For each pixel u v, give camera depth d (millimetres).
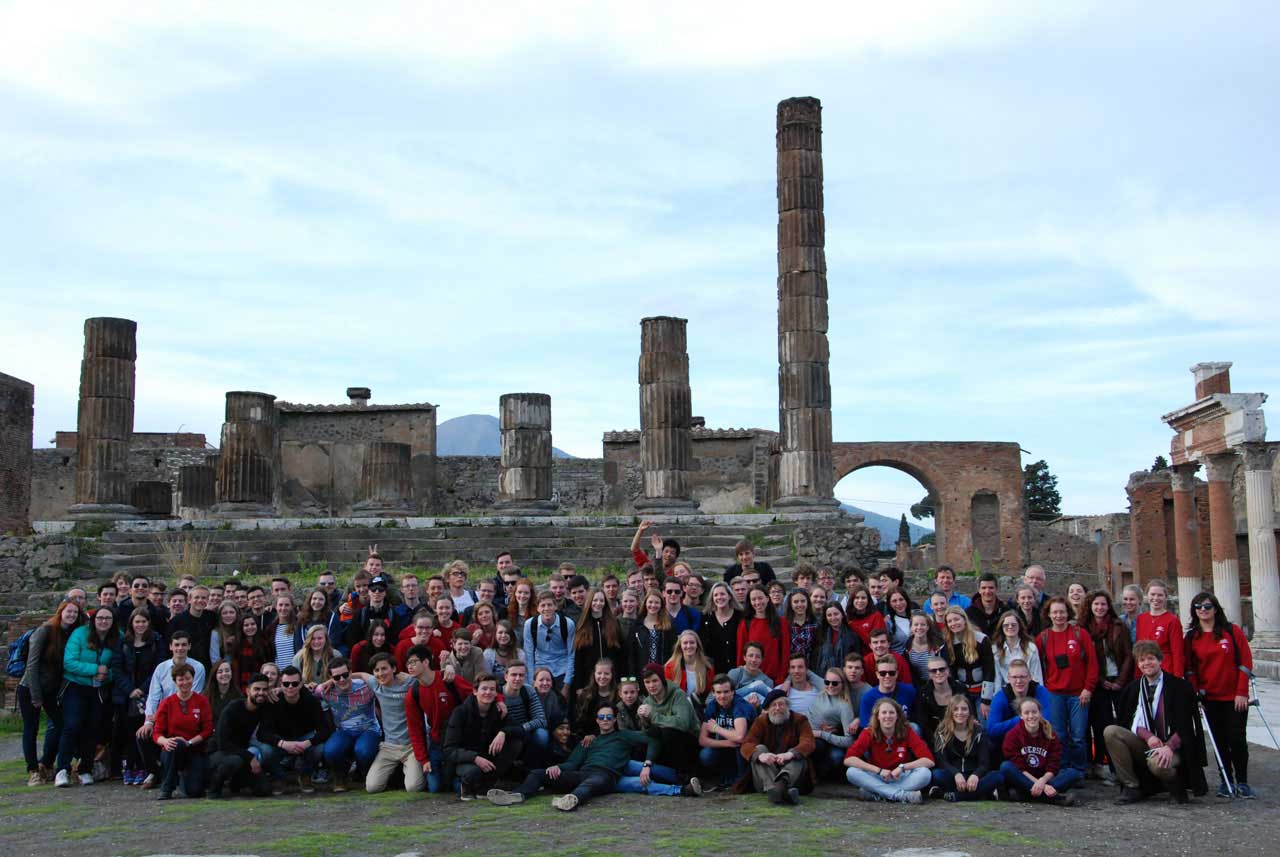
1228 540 29828
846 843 9156
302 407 40812
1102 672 12398
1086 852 8922
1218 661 11734
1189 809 10805
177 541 24875
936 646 12172
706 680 12031
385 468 29359
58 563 23234
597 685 11914
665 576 14680
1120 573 50844
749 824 9953
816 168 26969
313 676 12344
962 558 52969
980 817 10242
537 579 22484
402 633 12617
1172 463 33031
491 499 42156
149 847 9461
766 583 14109
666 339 27656
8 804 11992
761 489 42156
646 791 11445
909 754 11203
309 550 24703
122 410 27656
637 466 42312
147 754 12641
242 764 11844
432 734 11734
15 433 32531
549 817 10336
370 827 9969
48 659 13289
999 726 11422
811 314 26547
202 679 12586
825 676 11883
